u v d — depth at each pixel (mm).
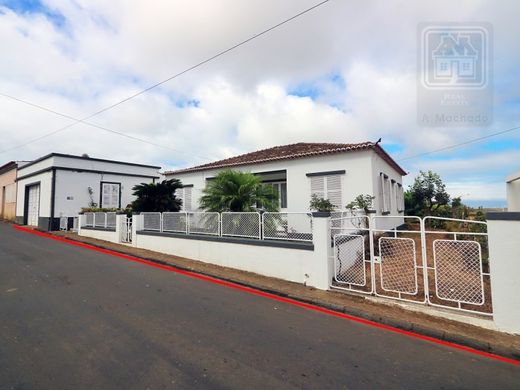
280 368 3041
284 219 6883
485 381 2924
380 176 11625
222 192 8992
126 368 2947
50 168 16344
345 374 2965
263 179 13133
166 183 12578
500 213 4027
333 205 10156
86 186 17484
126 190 19422
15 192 21516
